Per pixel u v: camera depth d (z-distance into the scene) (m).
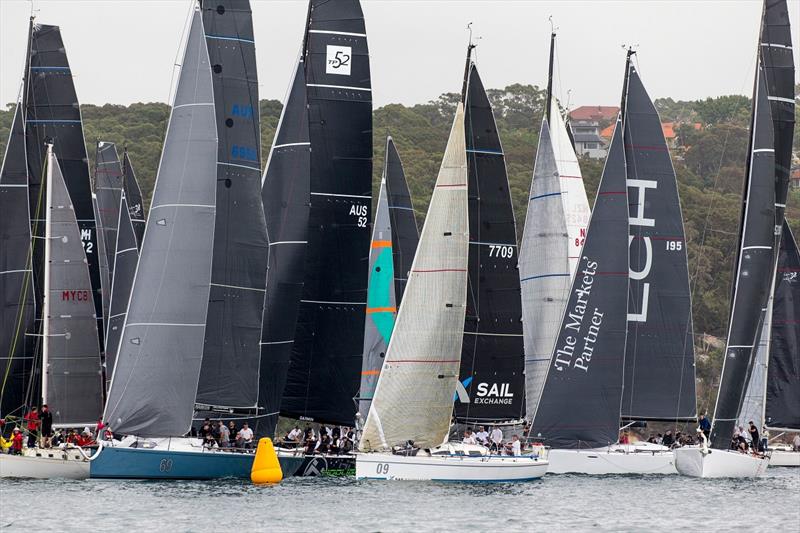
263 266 177.38
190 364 169.12
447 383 177.62
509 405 188.25
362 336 198.12
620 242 197.12
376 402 175.88
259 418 182.88
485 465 176.75
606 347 196.62
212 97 172.75
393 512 149.62
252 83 178.62
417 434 176.50
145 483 164.12
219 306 174.38
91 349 180.25
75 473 166.12
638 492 176.88
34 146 192.75
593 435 196.12
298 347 195.75
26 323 181.50
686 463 198.00
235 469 170.62
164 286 169.50
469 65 188.25
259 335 176.62
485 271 187.38
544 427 195.75
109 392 168.25
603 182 197.75
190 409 168.88
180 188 171.25
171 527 136.12
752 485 189.12
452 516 148.75
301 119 190.12
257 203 177.50
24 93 193.12
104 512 142.88
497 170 188.12
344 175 198.12
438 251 178.00
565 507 159.50
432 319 177.25
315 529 137.88
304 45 196.88
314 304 196.38
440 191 178.88
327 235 197.12
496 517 149.38
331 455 183.62
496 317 187.75
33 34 193.38
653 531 144.00
